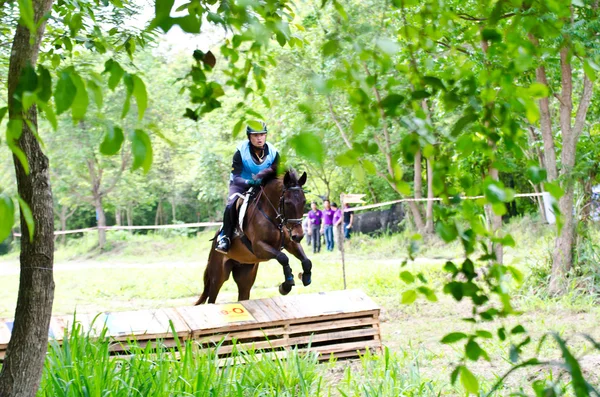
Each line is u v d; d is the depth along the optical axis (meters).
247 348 9.05
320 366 9.05
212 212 56.16
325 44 3.00
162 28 2.56
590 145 15.23
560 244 14.69
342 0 3.02
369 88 2.94
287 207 11.09
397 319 13.68
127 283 22.80
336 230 30.58
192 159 41.31
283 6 4.05
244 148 11.59
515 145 3.17
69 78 2.57
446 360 9.31
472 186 3.23
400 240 29.64
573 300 13.94
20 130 2.60
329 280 20.16
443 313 13.89
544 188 3.09
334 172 32.53
